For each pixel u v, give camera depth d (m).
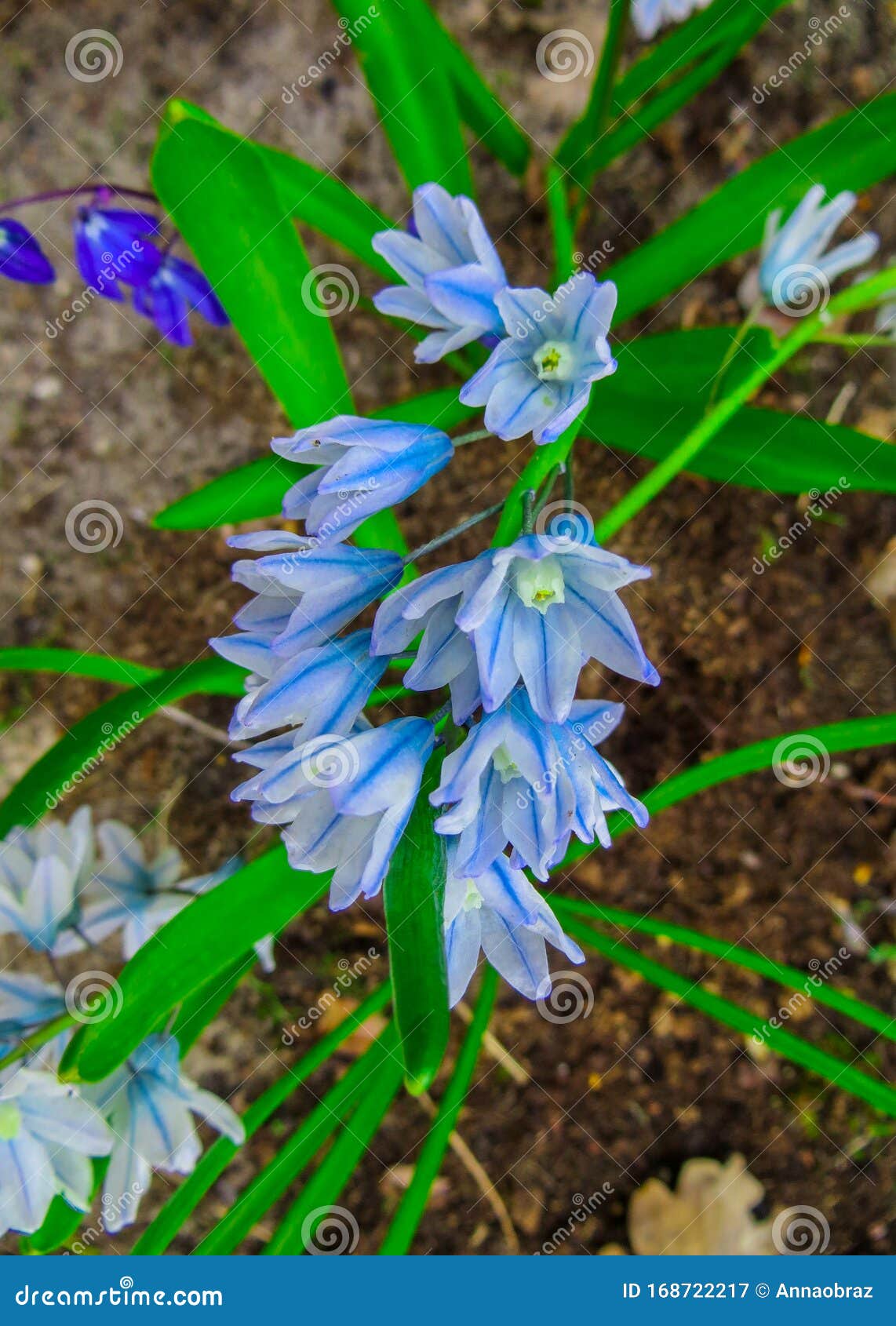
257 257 0.23
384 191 0.32
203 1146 0.32
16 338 0.32
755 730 0.32
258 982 0.32
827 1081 0.32
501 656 0.19
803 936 0.32
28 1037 0.24
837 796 0.32
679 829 0.32
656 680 0.19
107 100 0.32
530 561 0.19
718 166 0.32
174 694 0.25
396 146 0.26
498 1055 0.32
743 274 0.31
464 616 0.18
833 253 0.25
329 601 0.20
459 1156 0.32
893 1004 0.32
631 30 0.32
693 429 0.24
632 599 0.32
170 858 0.26
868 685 0.32
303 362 0.24
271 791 0.19
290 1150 0.26
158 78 0.32
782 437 0.25
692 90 0.29
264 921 0.22
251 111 0.32
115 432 0.32
